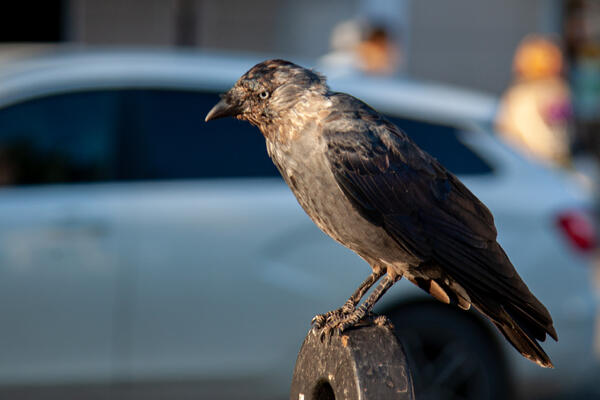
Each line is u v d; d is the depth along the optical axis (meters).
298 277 6.76
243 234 6.73
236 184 6.89
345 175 4.34
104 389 6.61
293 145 4.38
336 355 3.33
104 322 6.58
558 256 7.06
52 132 6.88
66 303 6.55
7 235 6.54
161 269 6.63
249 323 6.70
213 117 4.42
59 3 17.58
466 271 4.45
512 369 7.04
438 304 6.94
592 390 8.59
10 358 6.50
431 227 4.50
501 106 11.14
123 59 7.17
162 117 6.99
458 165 7.21
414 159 4.59
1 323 6.50
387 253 4.45
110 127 6.92
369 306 4.33
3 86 6.90
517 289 4.29
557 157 10.48
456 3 18.12
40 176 6.79
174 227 6.67
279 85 4.36
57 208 6.64
